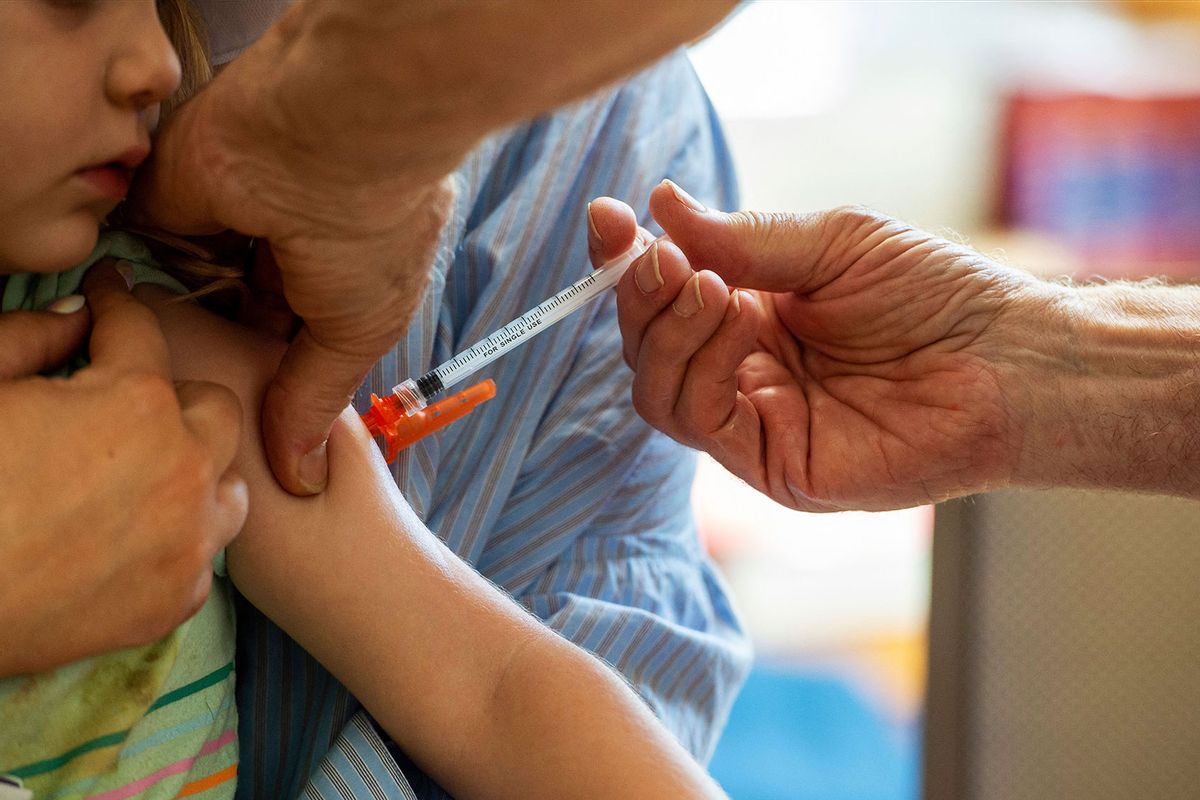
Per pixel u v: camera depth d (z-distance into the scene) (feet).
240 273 2.49
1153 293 3.58
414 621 2.51
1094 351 3.43
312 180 1.80
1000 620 5.04
